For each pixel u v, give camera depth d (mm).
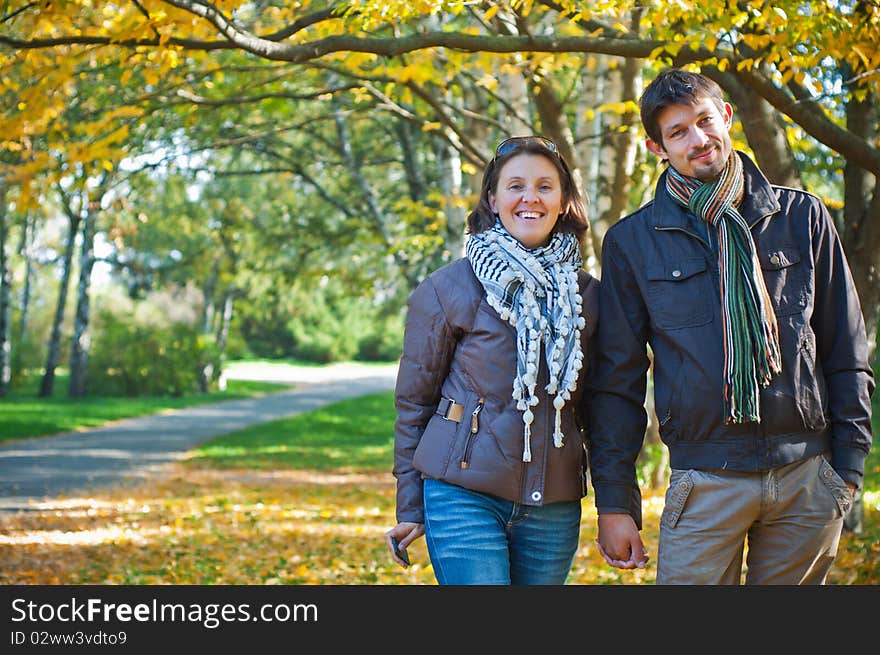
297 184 23125
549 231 3320
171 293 49438
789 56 5336
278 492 13797
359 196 21781
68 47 7918
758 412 2859
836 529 2977
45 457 17766
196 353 38438
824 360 3021
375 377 53406
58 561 8242
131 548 9047
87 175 9133
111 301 50812
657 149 3133
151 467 16719
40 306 50188
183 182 21234
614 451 3172
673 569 3029
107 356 36938
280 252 22672
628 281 3146
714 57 5645
